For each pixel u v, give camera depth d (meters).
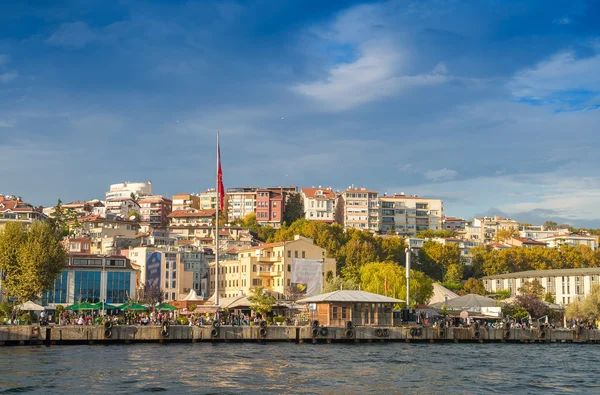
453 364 93.50
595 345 136.50
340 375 80.50
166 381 73.56
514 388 74.25
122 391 67.50
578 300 181.75
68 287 196.75
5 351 100.69
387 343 127.75
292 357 97.88
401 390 71.50
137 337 117.19
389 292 197.62
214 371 81.44
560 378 81.94
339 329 127.50
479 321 150.25
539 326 141.12
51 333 112.38
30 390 67.06
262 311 149.25
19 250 138.75
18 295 138.38
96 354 97.31
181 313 163.88
